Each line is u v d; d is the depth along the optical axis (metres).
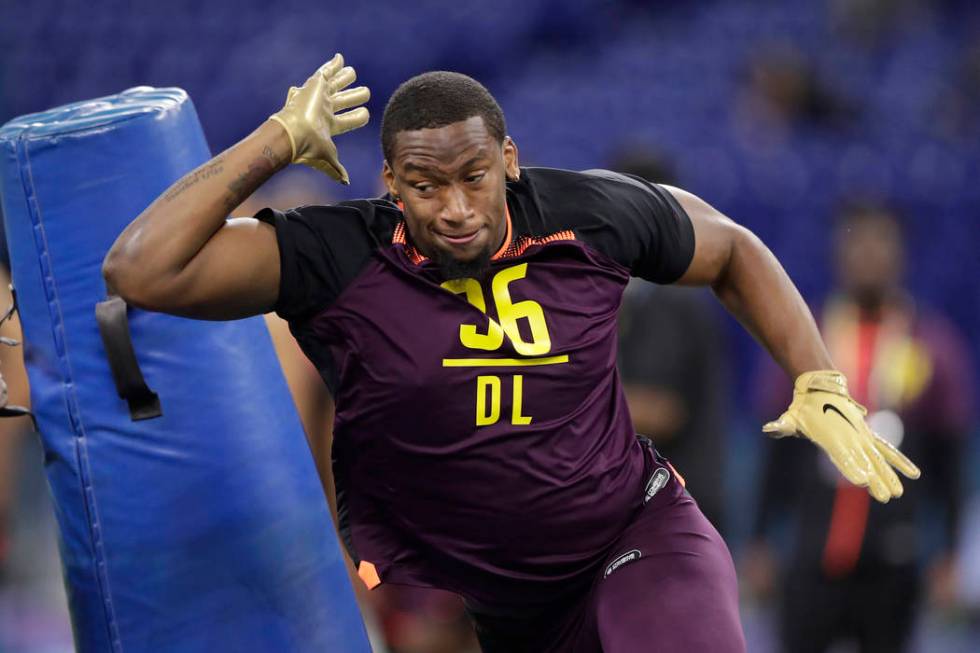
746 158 35.56
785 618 21.50
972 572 27.38
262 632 11.73
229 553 11.61
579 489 10.65
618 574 10.76
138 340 11.36
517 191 10.62
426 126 9.63
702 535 11.03
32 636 24.42
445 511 10.73
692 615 10.30
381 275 10.16
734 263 11.42
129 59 45.31
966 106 41.50
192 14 46.47
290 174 34.06
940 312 33.38
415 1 46.44
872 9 45.44
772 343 11.51
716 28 46.09
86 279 11.33
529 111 41.31
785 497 22.02
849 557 20.97
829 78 41.16
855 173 34.53
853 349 21.45
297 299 10.12
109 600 11.55
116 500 11.46
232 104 41.91
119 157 11.27
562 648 11.45
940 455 21.62
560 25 46.22
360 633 12.35
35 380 11.57
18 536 28.88
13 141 11.24
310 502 12.12
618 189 10.88
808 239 33.47
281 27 45.53
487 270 10.23
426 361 10.16
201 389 11.53
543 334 10.30
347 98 10.41
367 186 34.94
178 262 9.66
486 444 10.34
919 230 33.62
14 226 11.43
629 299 18.72
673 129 39.22
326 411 17.95
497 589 11.15
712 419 18.84
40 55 46.09
